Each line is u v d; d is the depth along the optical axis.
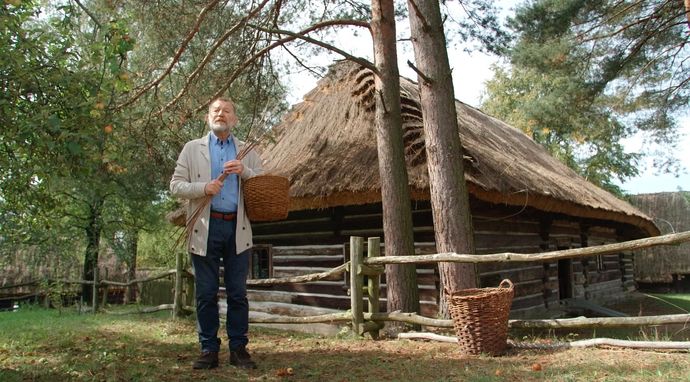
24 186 4.74
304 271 8.89
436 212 5.79
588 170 28.47
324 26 6.75
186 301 8.38
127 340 5.78
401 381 3.56
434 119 5.88
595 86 11.12
